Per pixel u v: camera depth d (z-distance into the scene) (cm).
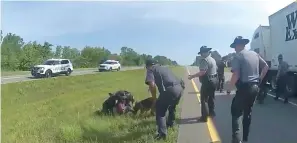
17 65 5066
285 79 1237
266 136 697
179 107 1118
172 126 772
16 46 5766
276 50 1559
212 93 902
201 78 843
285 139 671
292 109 1066
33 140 672
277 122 848
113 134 704
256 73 597
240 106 597
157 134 655
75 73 3734
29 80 2455
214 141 654
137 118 879
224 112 1009
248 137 689
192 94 1577
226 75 3484
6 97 1464
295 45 1310
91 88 2014
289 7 1387
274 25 1588
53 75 3075
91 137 674
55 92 1802
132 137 670
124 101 937
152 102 896
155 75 648
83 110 1047
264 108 1091
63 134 692
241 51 605
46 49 6091
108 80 2809
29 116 973
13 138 690
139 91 1655
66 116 943
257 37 1833
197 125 809
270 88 1598
